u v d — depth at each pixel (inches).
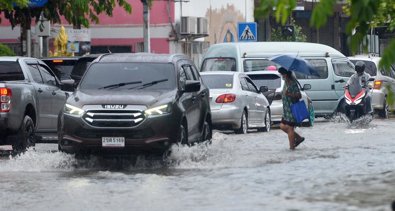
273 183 1082.7
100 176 1189.7
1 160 1446.9
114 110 1294.3
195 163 1346.0
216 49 2684.5
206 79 2123.5
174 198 959.0
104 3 2309.3
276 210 855.1
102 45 3412.9
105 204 922.1
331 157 1435.8
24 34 2288.4
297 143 1624.0
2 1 1932.8
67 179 1160.2
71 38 2810.0
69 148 1310.3
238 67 2610.7
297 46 2662.4
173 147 1315.2
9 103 1450.5
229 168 1277.1
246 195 972.6
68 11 2278.5
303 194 975.0
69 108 1316.4
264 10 442.9
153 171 1258.6
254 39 3149.6
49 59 1948.8
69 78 1934.1
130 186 1072.8
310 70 1658.5
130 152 1299.2
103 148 1298.0
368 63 2768.2
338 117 2608.3
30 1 2159.2
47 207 907.4
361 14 456.4
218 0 3772.1
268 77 2427.4
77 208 897.5
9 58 1578.5
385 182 1082.1
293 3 437.7
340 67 2674.7
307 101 2368.4
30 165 1327.5
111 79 1393.9
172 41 3385.8
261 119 2242.9
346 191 997.8
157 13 3383.4
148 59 1430.9
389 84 548.4
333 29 4357.8
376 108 2743.6
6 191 1039.0
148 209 880.9
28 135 1517.0
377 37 2938.0
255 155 1487.5
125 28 3400.6
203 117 1492.4
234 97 2078.0
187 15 3499.0
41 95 1585.9
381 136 1935.3
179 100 1354.6
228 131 2252.7
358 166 1283.2
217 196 969.5
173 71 1406.3
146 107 1298.0
